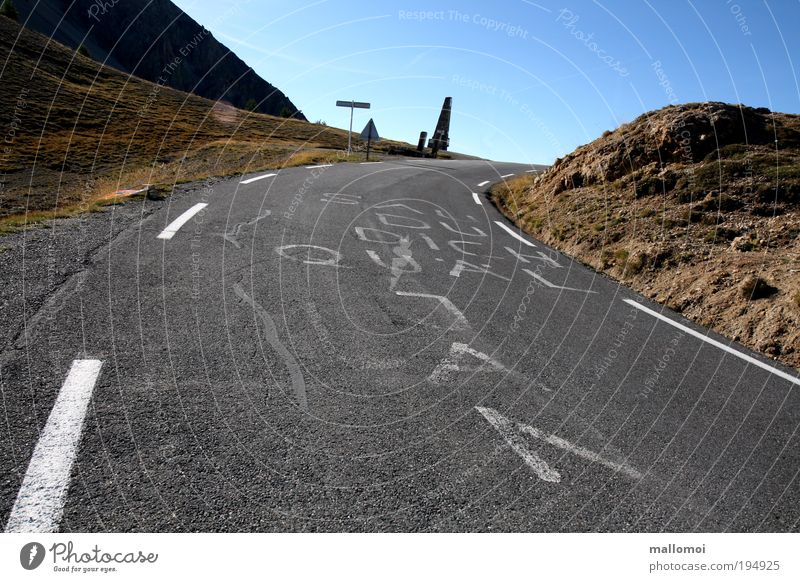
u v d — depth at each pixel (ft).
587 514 6.91
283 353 10.29
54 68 122.62
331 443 7.59
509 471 7.57
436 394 9.62
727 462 8.72
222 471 6.64
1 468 6.13
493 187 52.85
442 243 24.20
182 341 10.10
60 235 16.47
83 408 7.47
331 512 6.26
